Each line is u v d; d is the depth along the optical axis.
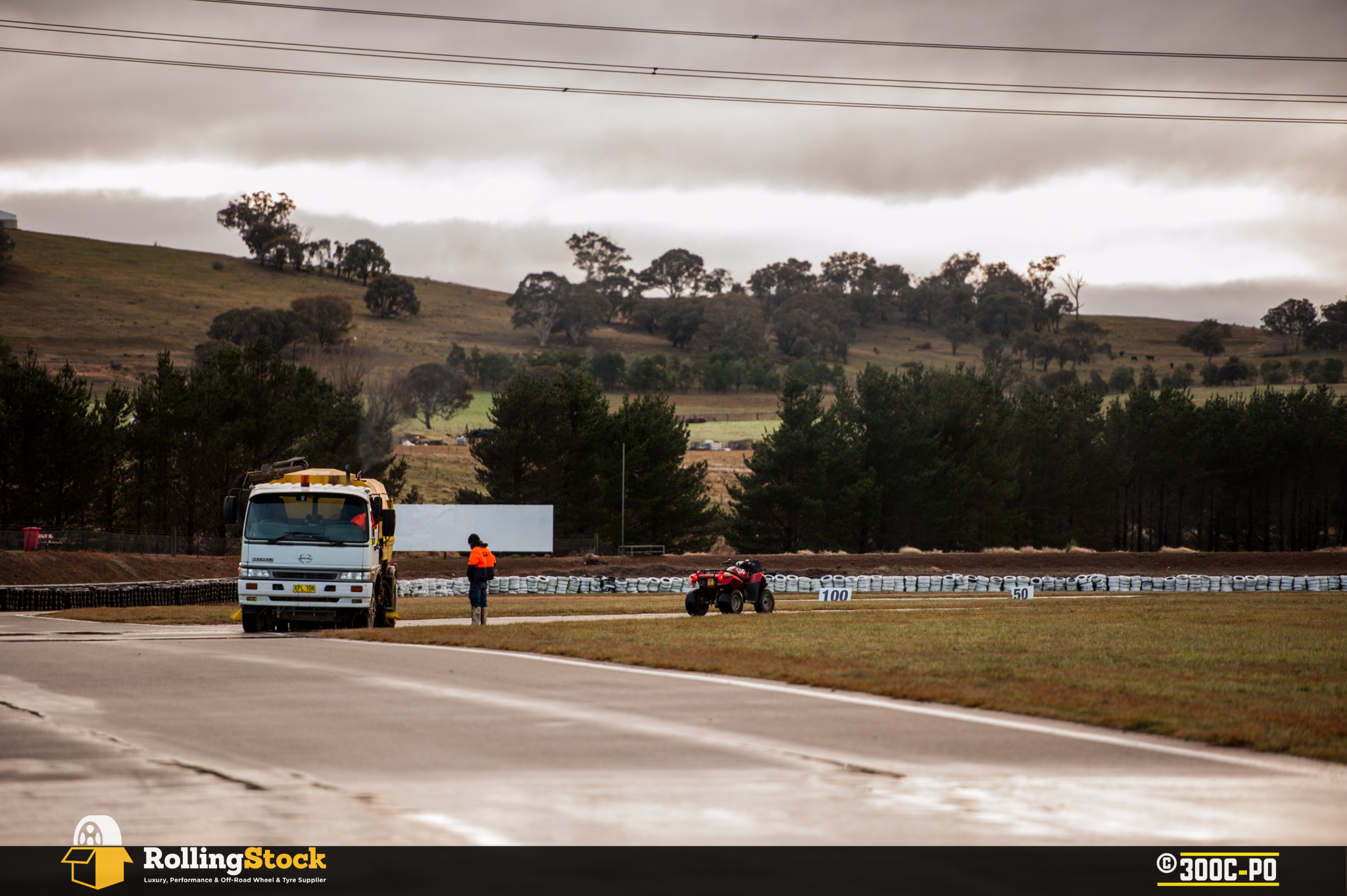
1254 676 25.64
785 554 117.25
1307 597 66.19
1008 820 13.05
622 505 116.25
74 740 17.27
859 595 72.69
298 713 20.00
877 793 14.19
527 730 18.45
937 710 20.88
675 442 122.94
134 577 75.38
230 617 46.59
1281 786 14.84
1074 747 17.31
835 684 23.97
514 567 91.19
